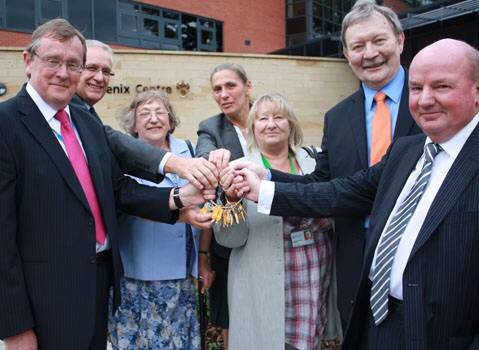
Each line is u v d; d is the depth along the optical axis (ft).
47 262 6.68
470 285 5.45
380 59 8.15
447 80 5.71
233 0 66.13
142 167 8.63
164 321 9.25
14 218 6.53
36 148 6.72
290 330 8.47
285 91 34.24
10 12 48.01
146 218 8.51
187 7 61.62
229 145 10.90
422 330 5.61
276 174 8.56
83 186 7.32
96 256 7.28
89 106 10.13
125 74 30.99
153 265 9.10
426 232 5.66
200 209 8.47
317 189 7.79
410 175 6.57
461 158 5.77
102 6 54.03
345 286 8.30
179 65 31.83
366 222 7.99
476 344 5.34
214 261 10.78
